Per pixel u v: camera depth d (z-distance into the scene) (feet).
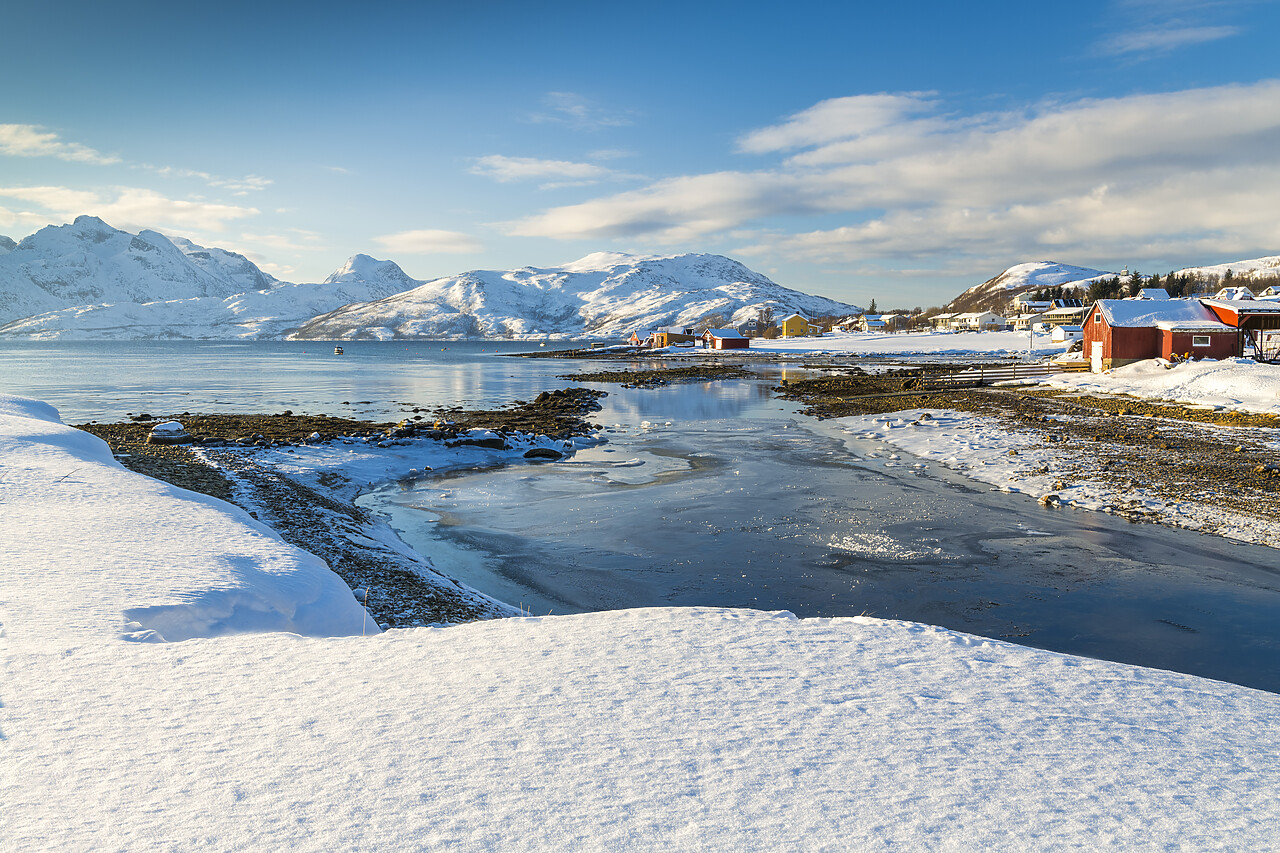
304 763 10.69
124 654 15.11
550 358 409.08
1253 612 32.96
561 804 9.72
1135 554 41.42
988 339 334.44
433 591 33.63
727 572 39.86
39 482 35.73
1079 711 13.43
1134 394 112.06
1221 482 55.98
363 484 64.08
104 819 9.14
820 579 38.52
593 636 17.44
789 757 11.23
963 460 70.18
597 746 11.44
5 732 11.45
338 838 8.85
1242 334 132.98
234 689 13.53
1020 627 31.86
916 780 10.61
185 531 28.96
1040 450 71.82
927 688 14.34
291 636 17.12
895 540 45.27
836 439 87.97
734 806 9.77
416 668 14.96
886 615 33.50
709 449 81.97
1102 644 29.99
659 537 46.85
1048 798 10.19
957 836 9.18
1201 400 100.83
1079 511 50.96
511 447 80.02
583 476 67.56
